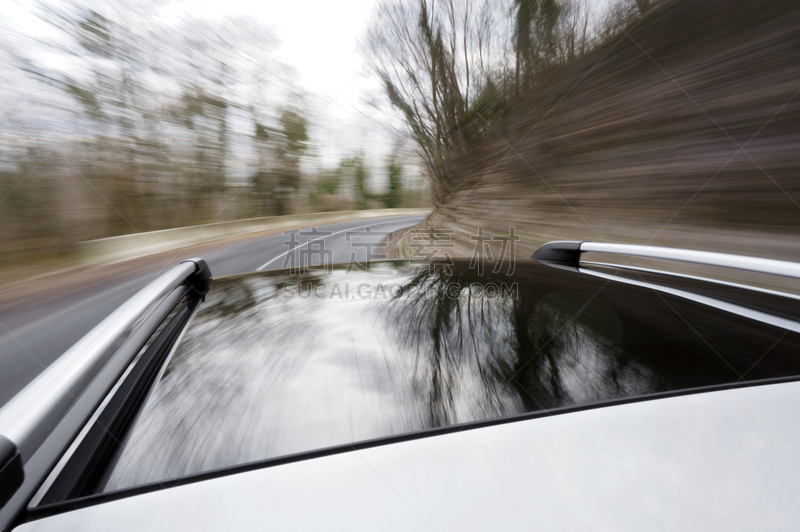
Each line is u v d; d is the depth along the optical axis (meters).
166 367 0.76
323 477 0.48
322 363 0.76
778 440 0.53
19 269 12.95
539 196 10.65
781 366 0.72
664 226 6.57
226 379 0.71
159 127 22.47
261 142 29.33
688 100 7.14
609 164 8.57
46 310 6.55
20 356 4.09
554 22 12.84
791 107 5.41
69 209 17.34
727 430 0.55
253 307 1.09
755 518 0.44
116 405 0.64
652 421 0.56
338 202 36.62
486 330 0.90
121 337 0.65
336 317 1.00
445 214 17.38
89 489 0.48
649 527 0.43
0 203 15.25
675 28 7.96
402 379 0.70
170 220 23.25
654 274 1.42
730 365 0.72
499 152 14.23
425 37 18.66
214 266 11.62
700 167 6.41
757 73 6.07
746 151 5.81
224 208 27.64
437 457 0.51
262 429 0.57
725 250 5.34
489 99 16.03
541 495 0.45
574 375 0.69
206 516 0.44
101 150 19.22
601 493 0.46
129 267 11.41
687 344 0.81
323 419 0.59
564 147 10.43
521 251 9.16
